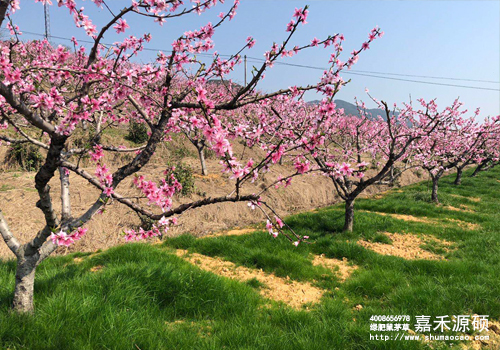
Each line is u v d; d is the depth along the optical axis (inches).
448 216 463.5
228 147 110.3
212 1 129.0
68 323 140.7
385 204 512.1
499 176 880.9
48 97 115.1
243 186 554.9
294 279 255.4
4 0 104.9
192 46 143.0
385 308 200.7
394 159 323.3
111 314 150.6
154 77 145.8
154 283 194.4
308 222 402.9
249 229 421.1
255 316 181.8
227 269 267.0
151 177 467.2
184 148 708.7
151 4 118.3
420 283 229.1
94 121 174.1
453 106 491.2
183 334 152.3
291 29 136.9
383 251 320.2
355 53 162.9
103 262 250.7
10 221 343.6
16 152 502.0
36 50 243.6
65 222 145.3
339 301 208.8
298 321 174.7
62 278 195.9
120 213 390.0
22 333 131.6
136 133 650.2
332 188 709.3
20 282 147.2
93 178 139.2
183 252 308.7
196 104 134.6
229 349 145.0
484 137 570.3
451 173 994.1
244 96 145.4
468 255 298.4
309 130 139.4
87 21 118.5
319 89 139.6
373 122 703.7
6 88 105.0
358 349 154.0
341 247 308.7
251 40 155.2
